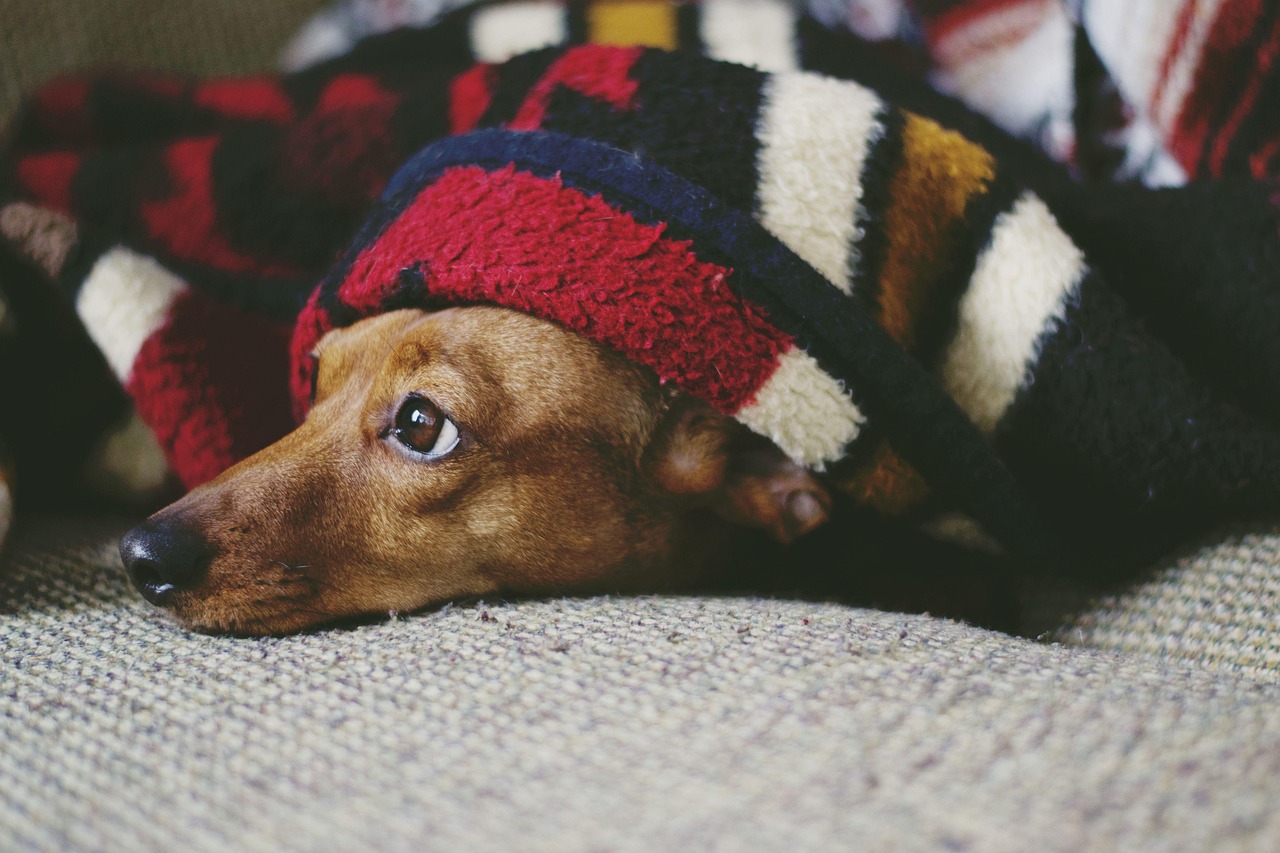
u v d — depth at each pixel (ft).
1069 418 1.53
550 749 1.13
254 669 1.31
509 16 2.38
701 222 1.45
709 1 2.32
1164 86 1.92
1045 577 1.71
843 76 2.10
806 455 1.50
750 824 1.03
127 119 2.32
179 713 1.23
